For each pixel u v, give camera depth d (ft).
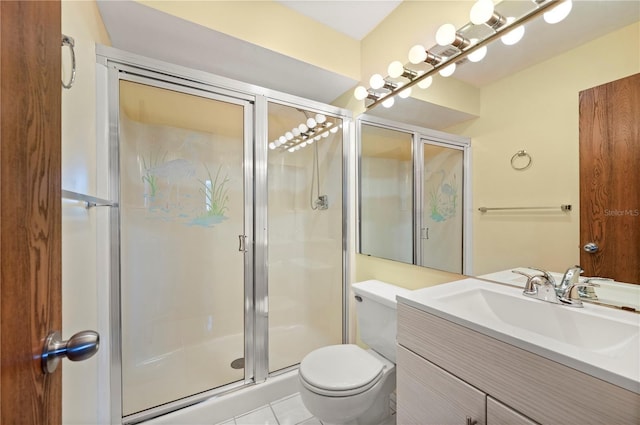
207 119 5.79
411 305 3.34
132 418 4.67
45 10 1.47
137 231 5.26
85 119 3.62
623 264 2.79
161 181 5.57
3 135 1.10
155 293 5.62
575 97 3.12
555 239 3.31
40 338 1.36
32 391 1.27
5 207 1.11
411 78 5.16
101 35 4.35
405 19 5.30
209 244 6.15
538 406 2.14
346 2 5.37
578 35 3.09
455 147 4.45
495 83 3.88
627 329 2.43
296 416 5.14
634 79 2.71
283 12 5.43
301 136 6.67
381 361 4.58
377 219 6.16
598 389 1.84
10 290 1.13
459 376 2.74
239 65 5.79
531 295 3.29
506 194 3.78
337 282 7.02
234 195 6.02
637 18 2.69
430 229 4.91
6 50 1.13
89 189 3.78
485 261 4.04
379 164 6.08
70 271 3.00
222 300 6.30
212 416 4.99
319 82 6.59
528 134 3.54
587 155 3.04
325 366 4.42
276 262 6.55
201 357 6.14
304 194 6.88
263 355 5.86
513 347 2.29
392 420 4.75
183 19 4.41
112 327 4.59
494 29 3.79
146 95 5.03
